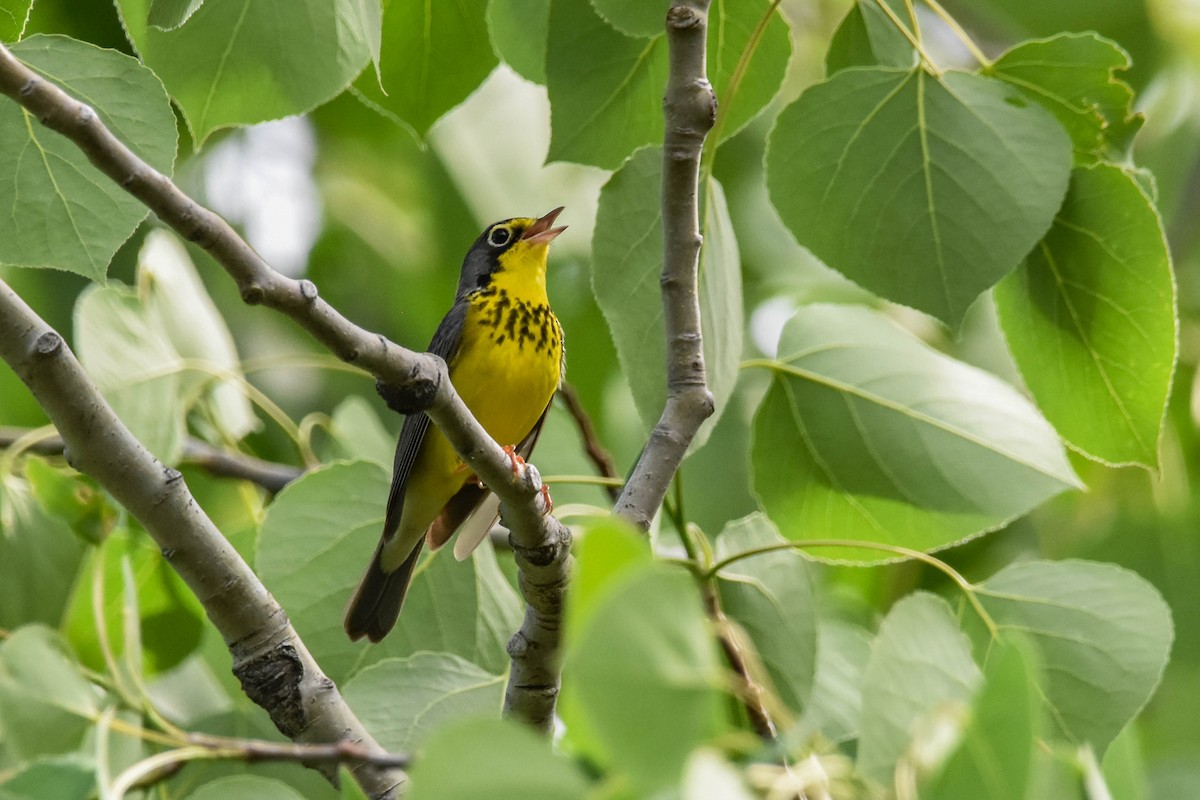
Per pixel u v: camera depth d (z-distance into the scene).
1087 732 9.64
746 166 19.06
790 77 19.27
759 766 5.70
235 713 10.49
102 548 10.67
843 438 10.68
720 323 9.45
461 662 9.88
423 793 4.84
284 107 9.38
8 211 8.30
